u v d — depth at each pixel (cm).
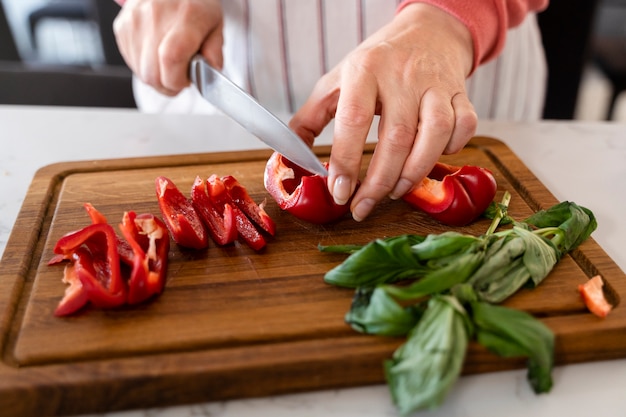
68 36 315
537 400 73
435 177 106
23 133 136
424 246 79
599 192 115
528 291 81
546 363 70
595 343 76
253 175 113
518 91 166
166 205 96
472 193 95
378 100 94
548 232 89
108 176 112
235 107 103
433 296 73
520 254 82
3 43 232
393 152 87
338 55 144
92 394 70
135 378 70
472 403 72
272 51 145
